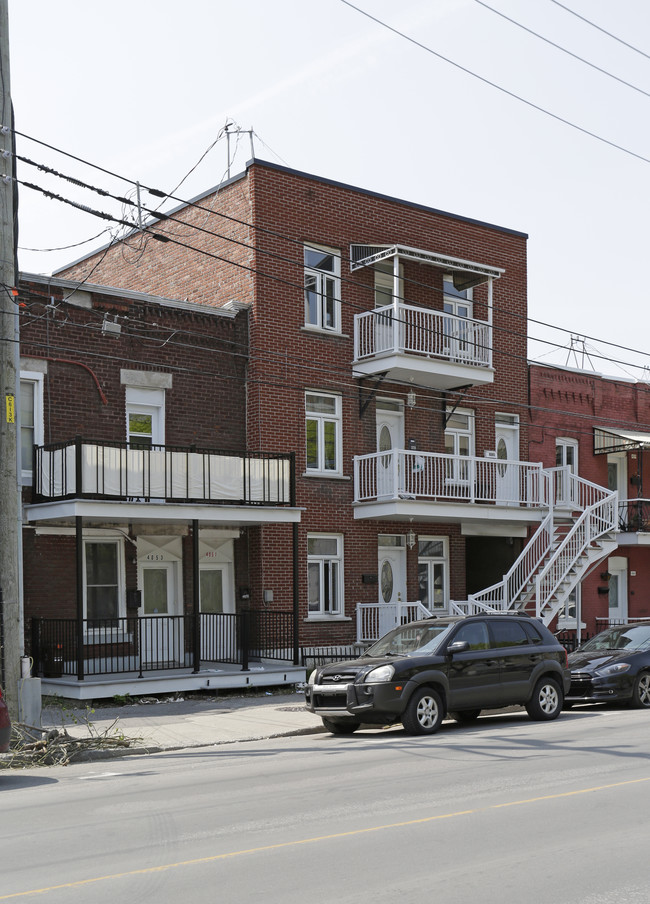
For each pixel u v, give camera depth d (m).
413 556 26.62
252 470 21.75
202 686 20.12
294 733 16.05
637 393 32.94
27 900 6.51
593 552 27.03
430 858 7.36
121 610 21.64
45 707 18.58
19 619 15.01
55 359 21.17
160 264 27.61
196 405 23.34
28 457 20.75
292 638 23.94
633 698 18.39
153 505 19.89
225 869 7.17
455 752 12.93
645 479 33.22
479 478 27.23
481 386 28.41
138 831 8.54
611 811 8.88
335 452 25.50
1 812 9.74
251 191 24.58
